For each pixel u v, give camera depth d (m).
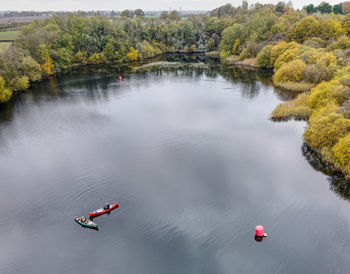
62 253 25.72
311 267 24.08
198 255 25.34
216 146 45.75
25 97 78.06
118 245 26.47
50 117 61.19
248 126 53.44
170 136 49.78
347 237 27.06
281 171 38.50
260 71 106.62
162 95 76.56
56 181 36.62
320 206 31.48
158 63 131.75
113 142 48.03
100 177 37.31
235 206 31.53
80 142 48.31
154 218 29.64
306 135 44.47
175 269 24.02
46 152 45.03
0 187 35.69
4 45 113.75
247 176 37.41
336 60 73.75
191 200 32.53
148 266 24.38
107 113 62.91
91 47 133.00
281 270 23.86
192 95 75.81
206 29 171.75
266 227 28.47
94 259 25.12
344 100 47.25
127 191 34.09
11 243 26.77
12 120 60.06
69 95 78.88
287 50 93.44
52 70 112.94
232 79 94.75
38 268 24.30
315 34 106.00
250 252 25.64
